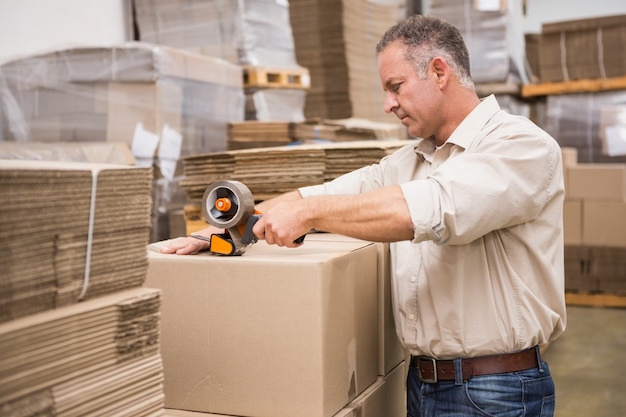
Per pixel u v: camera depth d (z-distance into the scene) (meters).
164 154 2.80
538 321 1.70
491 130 1.69
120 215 1.17
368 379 1.82
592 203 5.30
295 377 1.52
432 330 1.75
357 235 1.55
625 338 4.62
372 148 2.26
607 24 5.32
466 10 5.21
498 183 1.53
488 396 1.71
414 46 1.74
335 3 3.97
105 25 3.70
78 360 1.05
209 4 3.49
